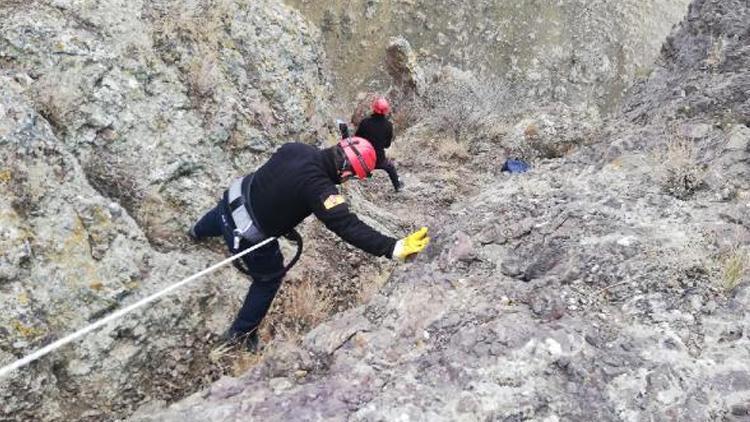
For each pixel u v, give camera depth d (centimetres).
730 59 547
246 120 579
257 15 683
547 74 3031
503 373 277
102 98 473
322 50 791
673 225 362
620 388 265
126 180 465
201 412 284
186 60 566
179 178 496
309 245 548
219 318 428
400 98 1736
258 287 385
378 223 676
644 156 449
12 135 386
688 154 430
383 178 909
